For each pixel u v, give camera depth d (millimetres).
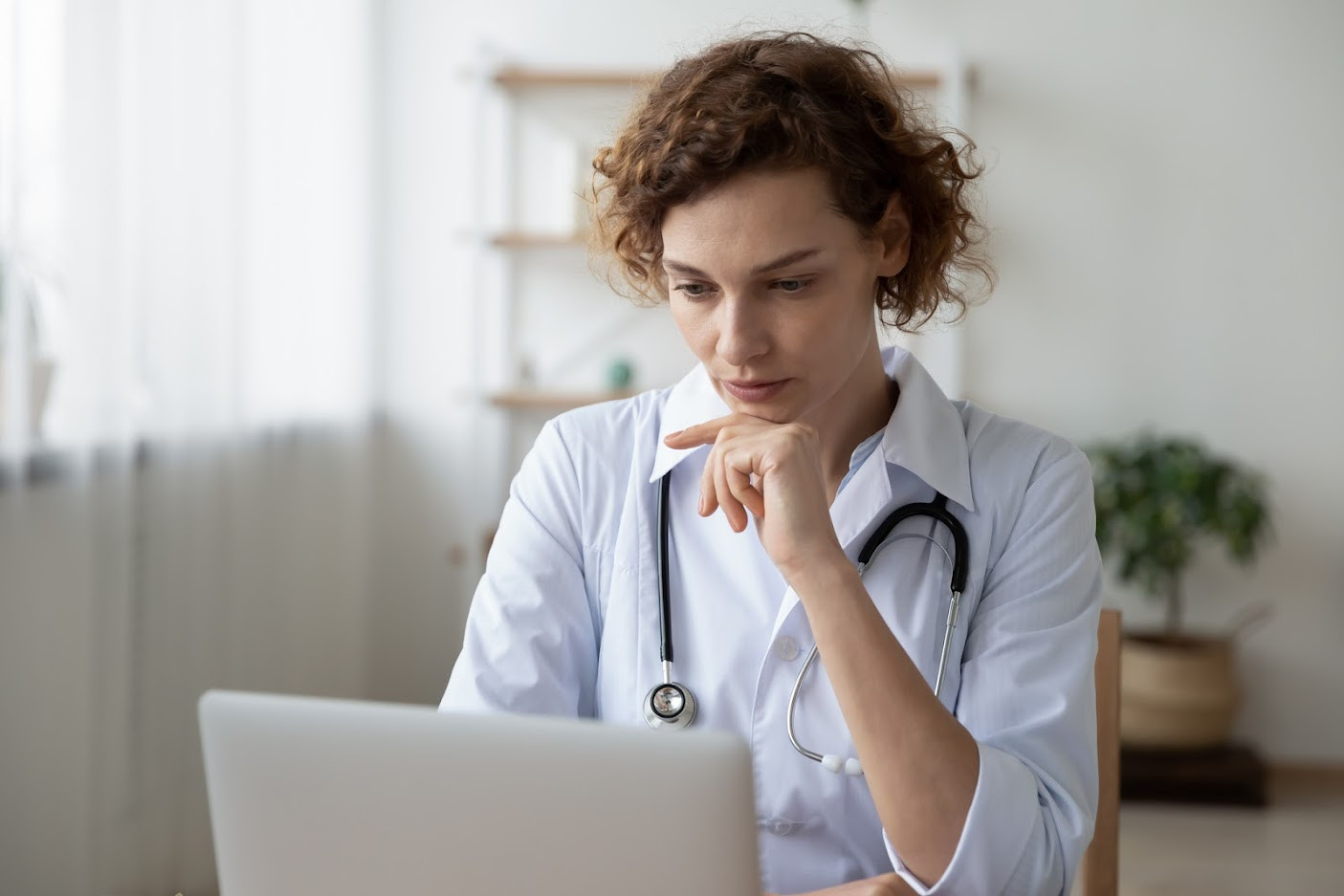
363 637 3490
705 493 1000
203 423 2447
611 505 1186
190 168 2393
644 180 978
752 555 1107
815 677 1050
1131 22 3510
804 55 1003
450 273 3688
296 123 2953
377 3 3637
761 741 1058
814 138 926
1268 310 3516
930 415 1140
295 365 2971
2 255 1840
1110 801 1299
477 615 1168
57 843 2000
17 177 1850
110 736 2127
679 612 1118
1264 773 3242
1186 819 3168
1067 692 1022
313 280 3107
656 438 1202
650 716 1076
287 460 2932
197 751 2432
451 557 3645
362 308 3412
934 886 897
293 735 684
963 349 3570
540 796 665
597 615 1186
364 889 690
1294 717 3539
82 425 2027
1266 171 3498
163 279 2301
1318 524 3525
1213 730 3268
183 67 2375
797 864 1060
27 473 1897
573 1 3621
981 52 3539
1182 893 2693
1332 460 3520
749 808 651
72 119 1991
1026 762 987
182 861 2375
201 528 2447
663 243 1011
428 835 677
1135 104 3516
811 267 945
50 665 1975
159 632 2309
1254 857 2914
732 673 1081
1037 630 1053
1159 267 3535
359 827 685
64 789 2016
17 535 1882
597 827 662
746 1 3561
